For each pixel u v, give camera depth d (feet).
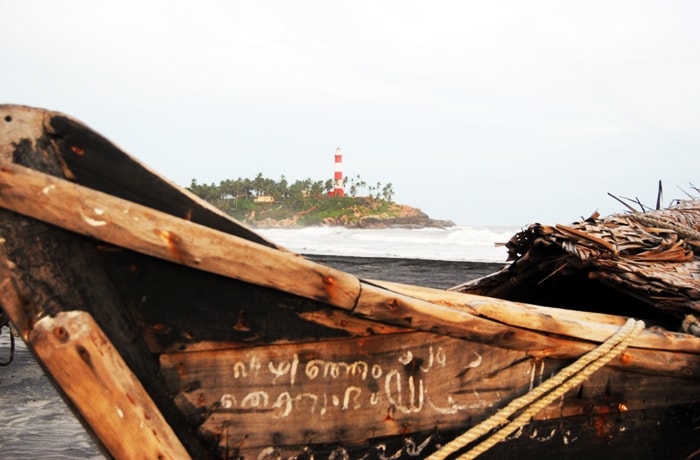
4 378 23.44
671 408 10.84
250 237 8.17
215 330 7.96
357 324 8.37
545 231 12.93
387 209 479.82
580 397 10.05
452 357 9.05
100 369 6.84
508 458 9.73
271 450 8.45
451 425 9.22
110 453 7.17
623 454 10.64
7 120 7.18
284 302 8.05
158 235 7.25
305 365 8.41
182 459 7.27
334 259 75.77
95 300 7.48
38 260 7.12
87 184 7.69
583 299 16.62
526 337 9.26
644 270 12.17
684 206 17.40
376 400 8.78
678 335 10.62
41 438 16.99
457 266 65.57
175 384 7.97
